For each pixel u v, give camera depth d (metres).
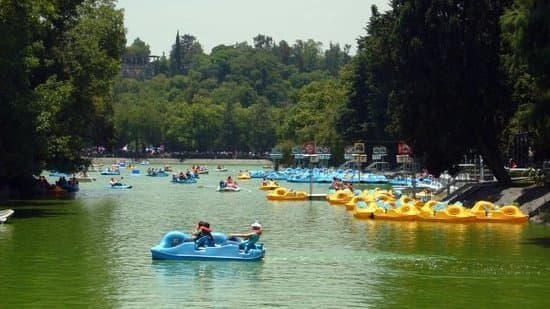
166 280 42.72
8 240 59.25
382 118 170.50
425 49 82.62
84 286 41.03
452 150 85.94
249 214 86.19
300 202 106.94
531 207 77.81
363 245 57.72
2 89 75.69
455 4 82.81
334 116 199.62
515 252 54.22
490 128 86.88
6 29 73.94
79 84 96.62
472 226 71.62
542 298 39.03
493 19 81.75
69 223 72.50
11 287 40.75
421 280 43.56
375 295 39.47
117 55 108.44
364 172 172.25
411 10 83.31
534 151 74.50
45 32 89.06
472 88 82.75
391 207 81.50
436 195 107.88
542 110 58.12
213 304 37.00
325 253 53.34
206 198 115.50
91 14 105.19
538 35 56.09
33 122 78.56
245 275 44.44
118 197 114.94
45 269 46.03
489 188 90.25
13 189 110.81
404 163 132.88
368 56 98.25
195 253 49.41
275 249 55.34
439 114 83.94
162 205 99.25
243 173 198.50
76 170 110.81
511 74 76.88
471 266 48.25
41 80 93.44
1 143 79.81
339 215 84.81
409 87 85.00
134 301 37.59
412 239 61.47
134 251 53.50
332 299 38.44
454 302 38.09
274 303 37.41
